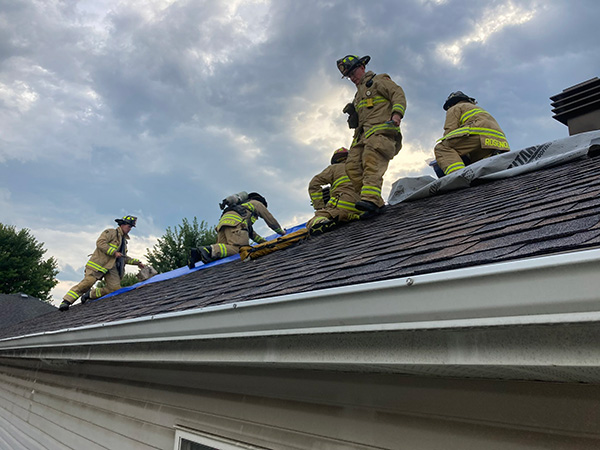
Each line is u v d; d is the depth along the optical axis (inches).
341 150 234.2
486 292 40.8
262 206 314.0
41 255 1114.1
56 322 280.8
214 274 206.8
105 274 381.4
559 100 215.0
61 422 181.0
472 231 85.5
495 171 179.8
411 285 46.1
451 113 216.2
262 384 87.1
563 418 47.4
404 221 148.0
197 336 81.5
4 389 288.5
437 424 58.6
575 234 56.0
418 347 49.5
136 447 125.3
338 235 175.8
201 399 105.2
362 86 197.3
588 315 34.7
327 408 74.4
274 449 82.0
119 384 144.7
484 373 50.2
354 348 56.6
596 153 153.6
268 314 64.9
